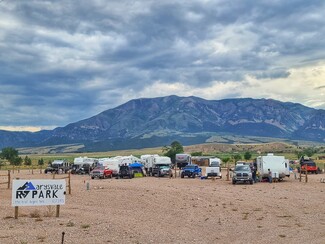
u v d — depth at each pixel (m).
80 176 64.94
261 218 19.17
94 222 17.64
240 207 23.27
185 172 58.53
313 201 26.03
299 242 13.70
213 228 16.64
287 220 18.55
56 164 76.00
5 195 29.72
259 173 48.44
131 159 67.38
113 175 60.28
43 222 17.58
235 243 13.73
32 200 18.78
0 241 13.39
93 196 29.08
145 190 33.34
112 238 14.28
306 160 68.44
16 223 17.28
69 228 16.11
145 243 13.57
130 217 19.52
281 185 40.69
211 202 25.59
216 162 65.88
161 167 62.94
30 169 96.69
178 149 118.56
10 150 124.62
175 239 14.30
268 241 13.97
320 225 17.05
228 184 42.81
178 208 22.88
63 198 19.42
